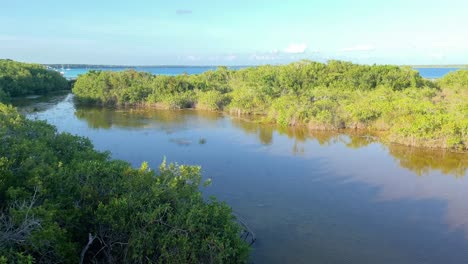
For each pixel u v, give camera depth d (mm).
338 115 42719
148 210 12828
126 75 65875
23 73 70750
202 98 57594
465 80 55562
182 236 12344
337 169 28203
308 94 50281
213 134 39031
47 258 10844
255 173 26984
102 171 14484
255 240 17719
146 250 12156
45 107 56781
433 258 16594
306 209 21188
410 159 30891
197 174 15742
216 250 12508
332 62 62531
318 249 17109
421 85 58281
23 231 10125
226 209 14273
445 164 29703
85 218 12516
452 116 34750
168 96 59250
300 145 35062
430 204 22109
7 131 18938
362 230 18906
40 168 13234
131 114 51906
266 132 40312
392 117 40219
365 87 55656
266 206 21453
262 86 57062
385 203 22188
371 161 30344
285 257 16422
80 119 46969
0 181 11570
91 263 12602
